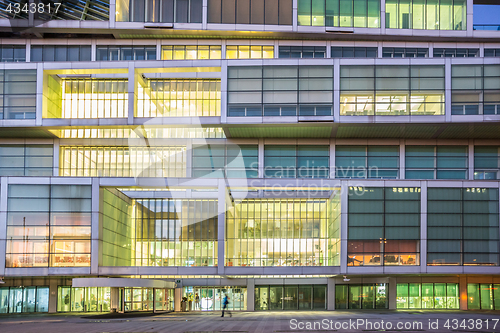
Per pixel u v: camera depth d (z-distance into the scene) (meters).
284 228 38.84
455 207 32.97
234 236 38.50
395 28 36.53
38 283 36.03
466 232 32.72
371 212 32.97
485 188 33.12
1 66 34.56
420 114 33.31
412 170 36.56
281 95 33.94
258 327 20.14
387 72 33.84
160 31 36.16
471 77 33.47
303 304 37.81
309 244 38.66
